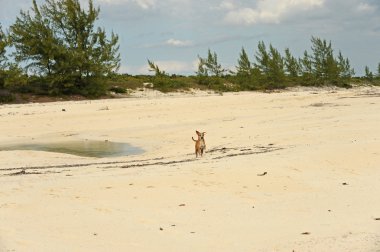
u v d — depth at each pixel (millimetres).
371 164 13750
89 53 53594
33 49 51812
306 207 10031
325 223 8828
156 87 63344
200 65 72500
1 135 26734
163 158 18516
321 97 45344
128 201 10641
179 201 10633
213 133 24719
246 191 11414
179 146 22188
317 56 90875
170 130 27359
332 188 11555
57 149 22312
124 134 26781
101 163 17625
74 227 8875
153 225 8992
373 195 10789
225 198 10852
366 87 97188
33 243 7926
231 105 38781
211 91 67938
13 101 47156
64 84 51906
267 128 24656
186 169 13789
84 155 20516
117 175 13555
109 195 11141
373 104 35219
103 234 8477
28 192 11508
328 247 7473
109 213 9773
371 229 8281
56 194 11266
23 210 9969
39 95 51219
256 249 7570
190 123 29656
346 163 13898
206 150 19656
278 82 81000
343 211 9609
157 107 37562
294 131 22469
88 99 52125
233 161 14750
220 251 7543
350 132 20312
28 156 19469
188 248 7719
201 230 8664
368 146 15695
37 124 30359
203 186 11836
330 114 29516
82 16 54062
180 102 41531
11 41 50719
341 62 93000
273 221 9117
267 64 80250
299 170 13219
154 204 10406
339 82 92500
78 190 11617
